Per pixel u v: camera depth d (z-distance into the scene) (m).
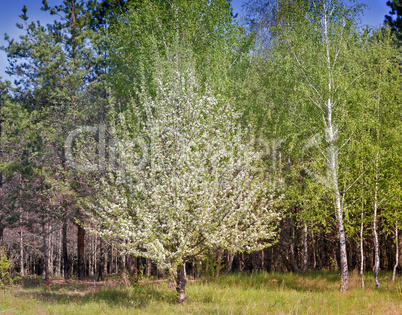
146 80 16.59
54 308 11.16
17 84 24.56
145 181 12.07
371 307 11.95
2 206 27.44
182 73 15.02
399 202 15.92
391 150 16.23
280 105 18.98
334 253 26.72
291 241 22.03
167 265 11.33
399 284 16.38
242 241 12.47
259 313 10.80
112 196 12.33
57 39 24.08
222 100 15.35
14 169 23.12
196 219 11.53
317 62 17.55
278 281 17.86
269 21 21.88
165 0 20.89
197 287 14.92
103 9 25.31
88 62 23.98
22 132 23.34
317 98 17.33
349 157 16.61
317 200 16.09
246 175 13.05
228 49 20.72
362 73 17.39
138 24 20.11
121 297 13.53
